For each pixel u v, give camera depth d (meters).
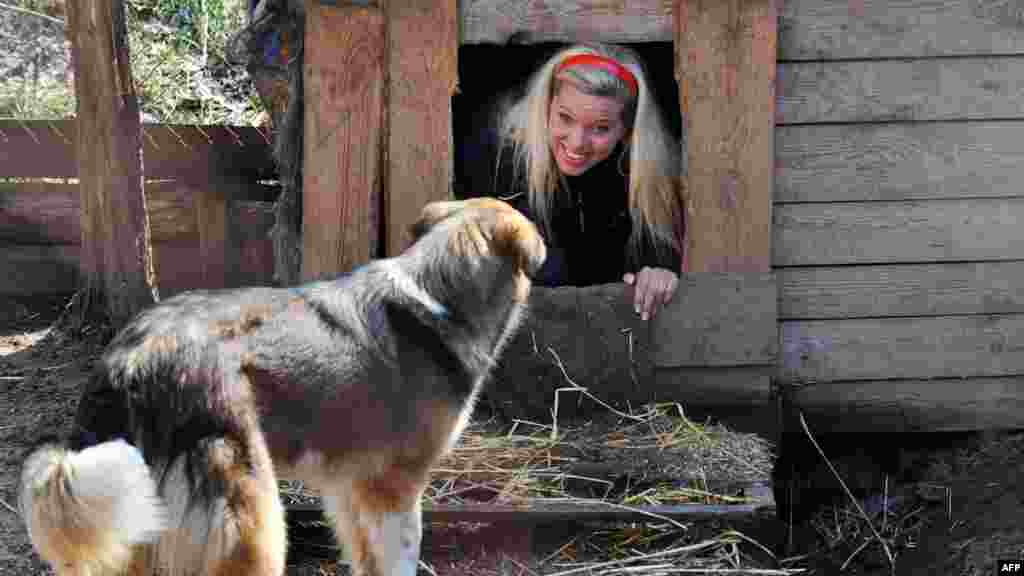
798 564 3.04
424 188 2.96
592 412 3.01
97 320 3.63
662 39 2.94
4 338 3.63
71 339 3.60
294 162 3.05
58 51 4.47
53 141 3.85
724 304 3.00
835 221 3.03
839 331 3.08
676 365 3.02
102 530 2.05
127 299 3.54
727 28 2.91
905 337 3.09
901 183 3.02
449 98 2.93
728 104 2.94
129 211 3.51
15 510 2.75
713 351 3.02
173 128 3.89
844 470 3.25
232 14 4.77
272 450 2.27
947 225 3.04
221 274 3.90
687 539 2.68
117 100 3.44
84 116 3.47
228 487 2.17
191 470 2.17
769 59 2.92
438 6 2.89
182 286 3.92
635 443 2.88
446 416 2.37
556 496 2.72
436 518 2.64
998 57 2.98
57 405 3.21
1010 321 3.09
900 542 3.04
